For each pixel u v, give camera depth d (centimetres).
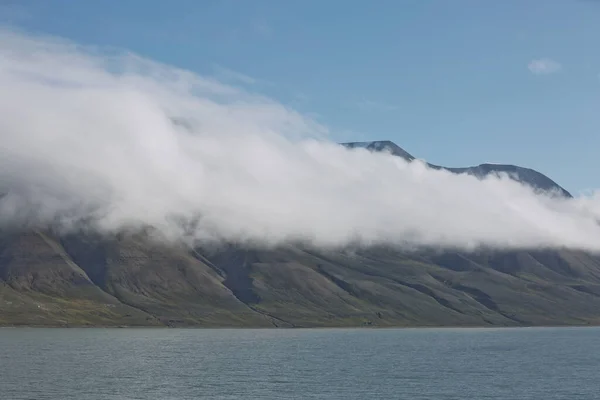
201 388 17500
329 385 18275
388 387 17950
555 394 16988
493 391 17388
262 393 16688
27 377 19650
